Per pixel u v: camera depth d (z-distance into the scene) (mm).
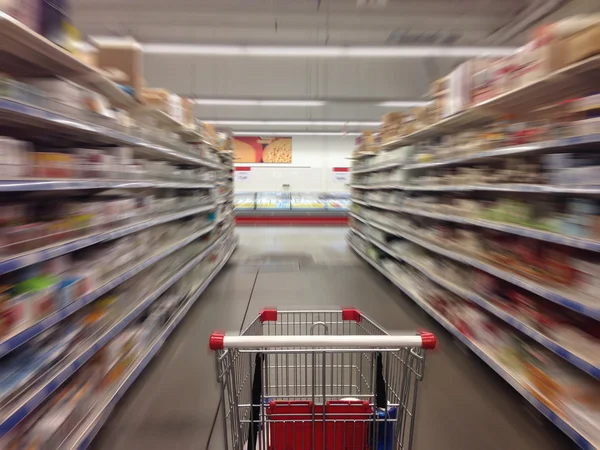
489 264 2168
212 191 4457
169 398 2031
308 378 1934
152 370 2336
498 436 1726
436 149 3016
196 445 1680
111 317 1869
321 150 11656
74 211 1604
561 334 1602
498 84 2012
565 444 1676
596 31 1376
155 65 6934
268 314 1614
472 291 2418
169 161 3479
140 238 2291
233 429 1164
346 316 1643
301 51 4414
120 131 1931
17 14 1229
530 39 1827
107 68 2180
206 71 7234
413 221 3770
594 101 1428
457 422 1817
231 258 6062
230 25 5211
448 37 5539
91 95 1674
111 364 1838
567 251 1726
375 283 4539
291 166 11516
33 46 1345
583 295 1500
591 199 1556
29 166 1290
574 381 1590
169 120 2926
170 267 2904
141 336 2236
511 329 2139
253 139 11555
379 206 4777
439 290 3062
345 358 2127
